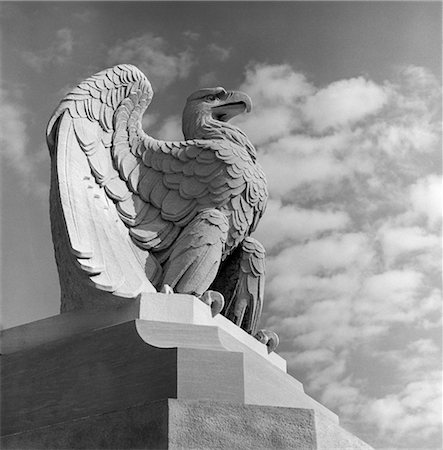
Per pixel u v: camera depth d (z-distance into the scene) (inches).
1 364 249.3
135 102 284.4
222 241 271.4
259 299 286.7
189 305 250.4
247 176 280.5
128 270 257.3
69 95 271.6
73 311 253.3
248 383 235.3
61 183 256.1
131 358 235.3
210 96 299.6
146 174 280.7
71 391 238.4
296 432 227.6
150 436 220.2
